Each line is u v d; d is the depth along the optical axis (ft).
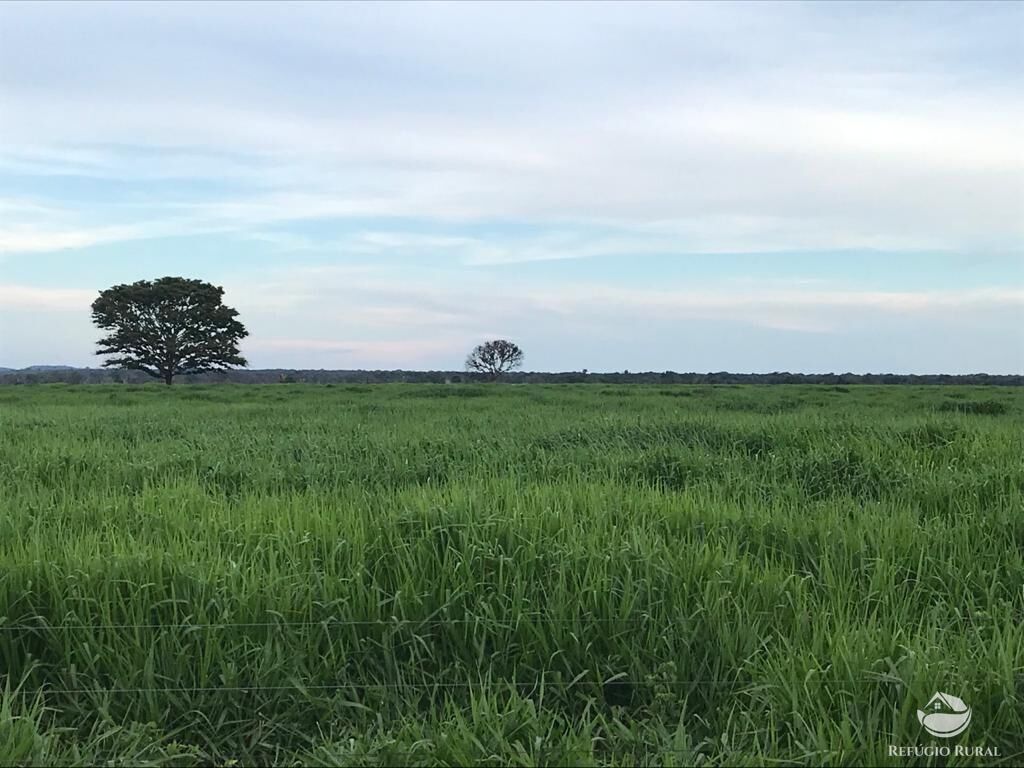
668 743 9.37
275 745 9.96
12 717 9.82
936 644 11.03
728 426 31.19
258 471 23.04
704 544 13.62
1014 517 16.55
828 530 15.71
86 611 11.62
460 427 35.40
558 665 11.18
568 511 15.56
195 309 182.29
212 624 11.36
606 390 82.33
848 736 9.02
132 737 9.76
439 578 12.67
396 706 10.46
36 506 17.51
